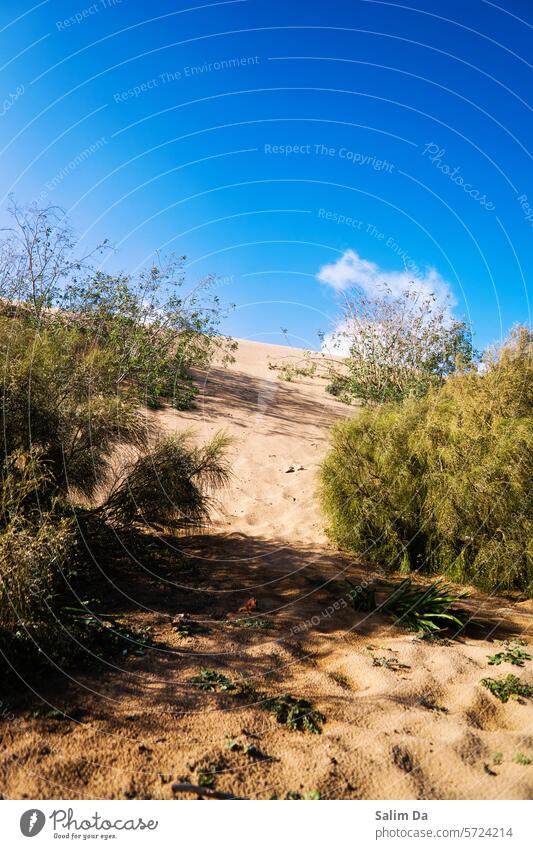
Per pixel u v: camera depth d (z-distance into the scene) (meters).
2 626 3.50
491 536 5.94
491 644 4.47
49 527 4.12
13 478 4.45
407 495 6.50
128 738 2.99
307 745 3.04
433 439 6.85
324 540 7.00
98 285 11.34
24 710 3.12
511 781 2.77
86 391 5.46
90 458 5.22
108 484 5.74
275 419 13.13
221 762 2.86
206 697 3.43
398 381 13.94
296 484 9.22
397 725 3.24
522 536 5.81
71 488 5.07
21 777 2.65
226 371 17.44
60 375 5.25
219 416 12.35
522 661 4.12
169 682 3.55
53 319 8.64
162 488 5.60
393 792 2.69
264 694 3.53
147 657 3.81
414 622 4.76
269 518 7.82
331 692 3.59
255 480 9.25
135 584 5.02
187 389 13.34
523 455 6.12
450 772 2.84
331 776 2.77
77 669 3.57
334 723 3.25
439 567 6.12
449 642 4.50
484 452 6.37
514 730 3.27
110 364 5.93
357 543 6.58
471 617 5.02
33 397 4.82
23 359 4.98
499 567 5.76
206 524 6.91
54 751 2.83
